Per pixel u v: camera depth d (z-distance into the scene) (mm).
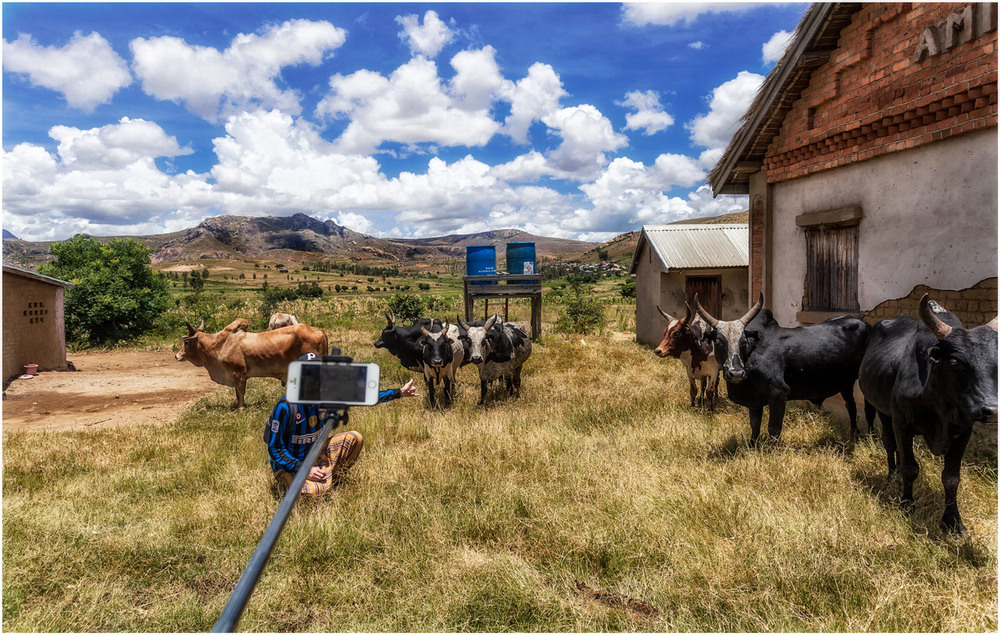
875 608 3025
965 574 3361
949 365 3527
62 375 14102
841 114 7047
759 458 5359
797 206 8164
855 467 5203
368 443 6691
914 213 6199
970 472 4930
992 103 5242
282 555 3898
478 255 17984
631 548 3793
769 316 6090
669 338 7836
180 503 4973
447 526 4254
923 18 5855
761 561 3510
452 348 8969
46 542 4129
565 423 7254
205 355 9438
